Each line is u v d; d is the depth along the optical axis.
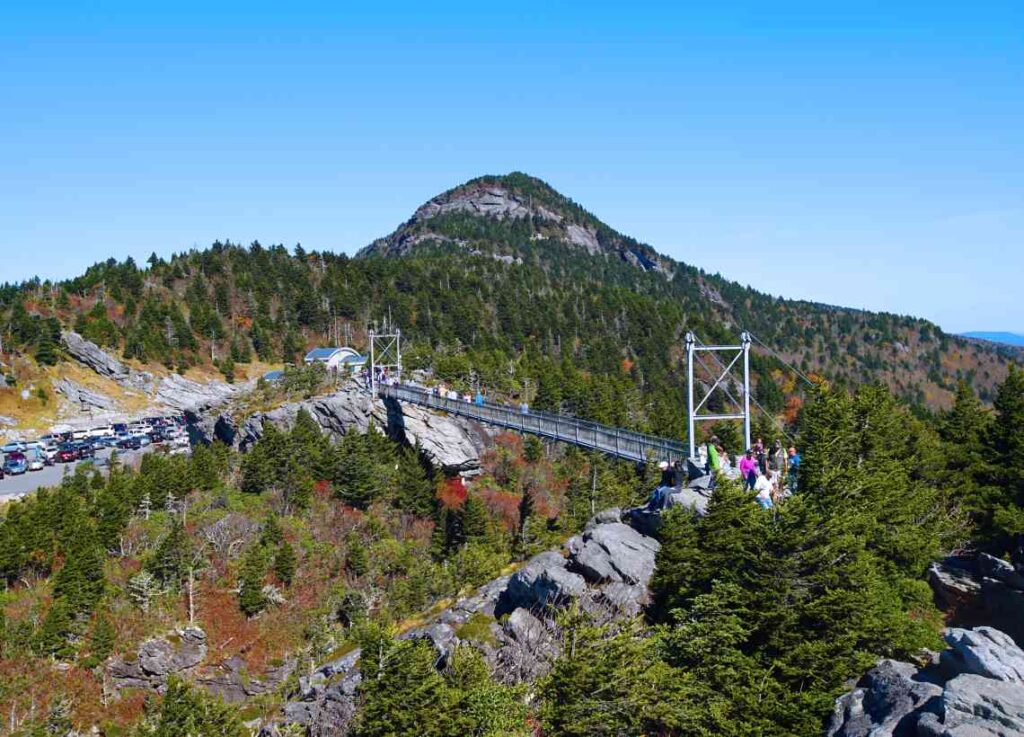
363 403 87.88
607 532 29.00
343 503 71.44
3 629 49.97
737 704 18.80
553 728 18.17
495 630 27.45
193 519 65.19
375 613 52.94
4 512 79.19
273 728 32.28
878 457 33.41
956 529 35.22
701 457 32.91
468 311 166.75
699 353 168.88
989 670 16.66
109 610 53.38
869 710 17.88
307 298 165.00
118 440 118.25
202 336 156.25
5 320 141.25
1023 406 37.78
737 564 21.91
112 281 167.25
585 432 45.06
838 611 20.28
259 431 85.88
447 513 66.69
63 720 45.12
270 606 56.06
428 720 20.31
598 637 18.98
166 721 36.00
